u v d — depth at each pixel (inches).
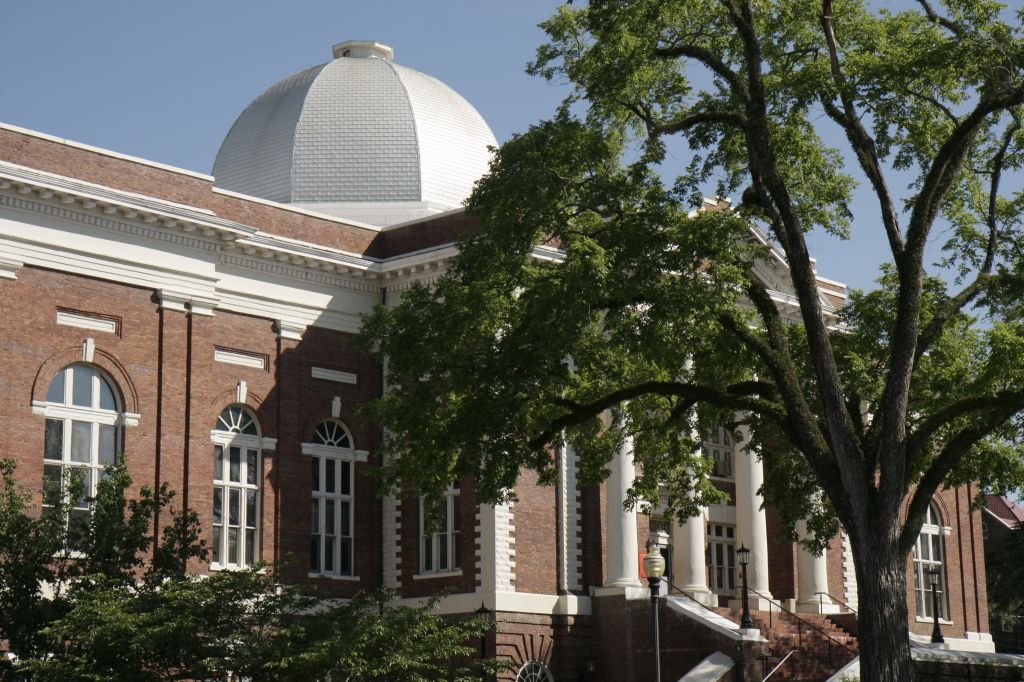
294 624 1400.1
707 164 1342.3
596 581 1966.0
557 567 1940.2
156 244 1840.6
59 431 1747.0
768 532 2256.4
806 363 1488.7
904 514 2468.0
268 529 1907.0
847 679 1664.6
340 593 1964.8
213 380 1881.2
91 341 1771.7
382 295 2060.8
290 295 1974.7
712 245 1254.3
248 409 1924.2
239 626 1396.4
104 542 1473.9
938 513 2539.4
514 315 1350.9
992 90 1234.0
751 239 1445.6
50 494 1513.3
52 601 1443.2
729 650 1804.9
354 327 2034.9
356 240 2082.9
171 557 1513.3
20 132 1754.4
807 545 1593.3
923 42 1278.3
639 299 1270.9
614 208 1333.7
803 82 1274.6
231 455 1905.8
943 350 1502.2
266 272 1956.2
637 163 1326.3
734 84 1299.2
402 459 1460.4
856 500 1211.9
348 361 2025.1
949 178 1277.1
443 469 1387.8
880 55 1305.4
